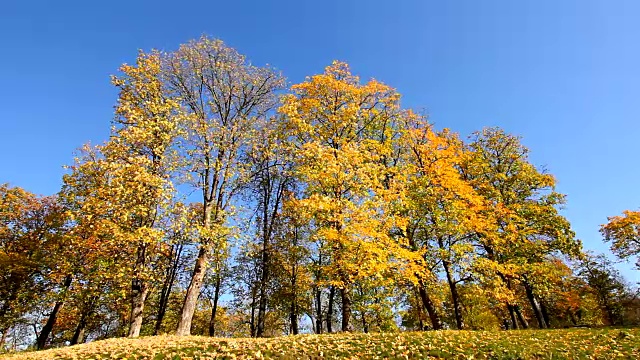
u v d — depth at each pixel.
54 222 23.94
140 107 17.78
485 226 18.20
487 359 9.82
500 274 20.27
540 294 22.28
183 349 10.45
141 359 9.60
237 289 25.86
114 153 15.82
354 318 23.44
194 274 16.48
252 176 19.33
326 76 18.23
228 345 10.95
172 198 15.70
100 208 14.87
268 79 20.42
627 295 38.56
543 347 11.02
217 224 16.06
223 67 19.11
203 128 17.58
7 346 31.86
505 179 24.08
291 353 9.90
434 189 17.97
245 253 17.69
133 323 15.90
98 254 17.05
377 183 15.69
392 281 15.11
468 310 25.52
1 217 25.17
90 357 10.04
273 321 31.48
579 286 38.06
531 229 21.81
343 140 17.28
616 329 14.38
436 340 11.44
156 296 29.36
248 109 19.97
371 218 14.84
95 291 18.73
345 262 14.08
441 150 18.83
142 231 14.42
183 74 18.92
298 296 25.19
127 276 15.77
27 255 24.67
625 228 33.03
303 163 16.56
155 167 16.25
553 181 23.31
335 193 15.41
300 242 24.83
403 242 16.23
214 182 17.81
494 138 25.66
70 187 19.09
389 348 10.46
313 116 18.19
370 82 19.19
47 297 20.06
